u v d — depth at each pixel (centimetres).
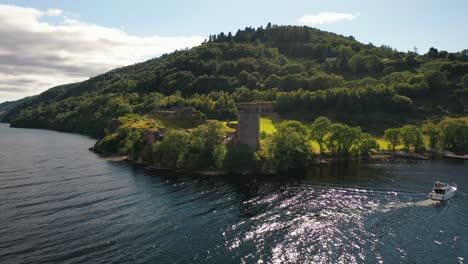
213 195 7644
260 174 9838
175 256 4759
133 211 6519
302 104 19438
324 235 5484
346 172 10212
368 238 5375
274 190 8094
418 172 10306
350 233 5562
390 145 14612
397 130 14112
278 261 4666
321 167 10950
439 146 14612
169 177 9406
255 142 10556
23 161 11938
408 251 4944
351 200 7306
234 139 10938
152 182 8812
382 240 5303
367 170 10531
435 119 17612
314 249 5009
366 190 8119
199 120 15050
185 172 10050
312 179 9262
